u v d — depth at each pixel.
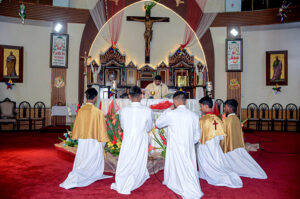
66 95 10.55
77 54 10.70
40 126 10.32
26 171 3.91
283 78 10.52
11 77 10.05
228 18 10.86
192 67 10.78
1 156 4.99
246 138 7.82
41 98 10.41
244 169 3.66
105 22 11.02
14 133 8.70
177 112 3.05
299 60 10.47
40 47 10.47
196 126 3.06
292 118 10.31
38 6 10.09
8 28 10.14
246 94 10.84
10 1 9.60
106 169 3.76
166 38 11.26
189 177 2.86
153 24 11.28
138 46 11.24
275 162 4.68
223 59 10.95
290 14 9.81
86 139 3.37
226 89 10.87
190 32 11.17
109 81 10.77
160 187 3.18
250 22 10.59
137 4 11.27
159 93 6.81
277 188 3.18
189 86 10.73
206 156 3.37
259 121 10.07
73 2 10.95
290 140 7.45
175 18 11.29
